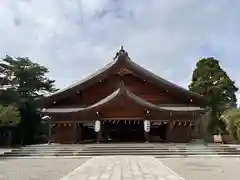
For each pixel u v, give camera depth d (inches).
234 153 1032.2
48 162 808.3
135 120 1314.0
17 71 2425.0
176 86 1417.3
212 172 581.3
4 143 2208.4
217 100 2277.3
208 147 1072.2
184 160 847.7
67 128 1327.5
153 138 1483.8
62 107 1421.0
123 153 1026.1
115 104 1261.1
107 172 550.0
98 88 1454.2
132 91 1443.2
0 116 1750.7
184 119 1302.9
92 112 1274.6
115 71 1424.7
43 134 2475.4
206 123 2220.7
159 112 1275.8
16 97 2253.9
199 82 2320.4
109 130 1498.5
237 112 1788.9
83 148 1066.1
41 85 2551.7
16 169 641.0
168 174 521.7
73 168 647.8
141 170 580.1
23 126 2262.6
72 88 1418.6
